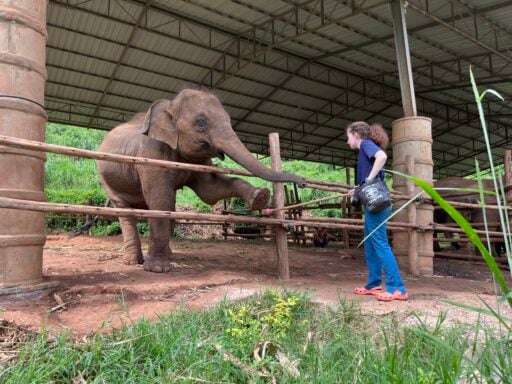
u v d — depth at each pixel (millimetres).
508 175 7922
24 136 3547
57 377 2227
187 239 12469
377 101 19328
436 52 14766
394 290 3832
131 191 5957
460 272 7309
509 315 3230
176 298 3875
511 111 21359
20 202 3354
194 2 11891
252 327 2861
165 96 16812
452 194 10484
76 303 3580
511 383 1688
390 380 2006
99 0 11570
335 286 4648
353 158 26281
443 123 22406
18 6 3566
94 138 27156
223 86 16594
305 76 16578
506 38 13711
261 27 13297
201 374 2256
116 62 14203
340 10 12344
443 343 1894
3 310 3090
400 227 6141
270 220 4973
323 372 2262
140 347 2518
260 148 23516
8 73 3492
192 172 5535
